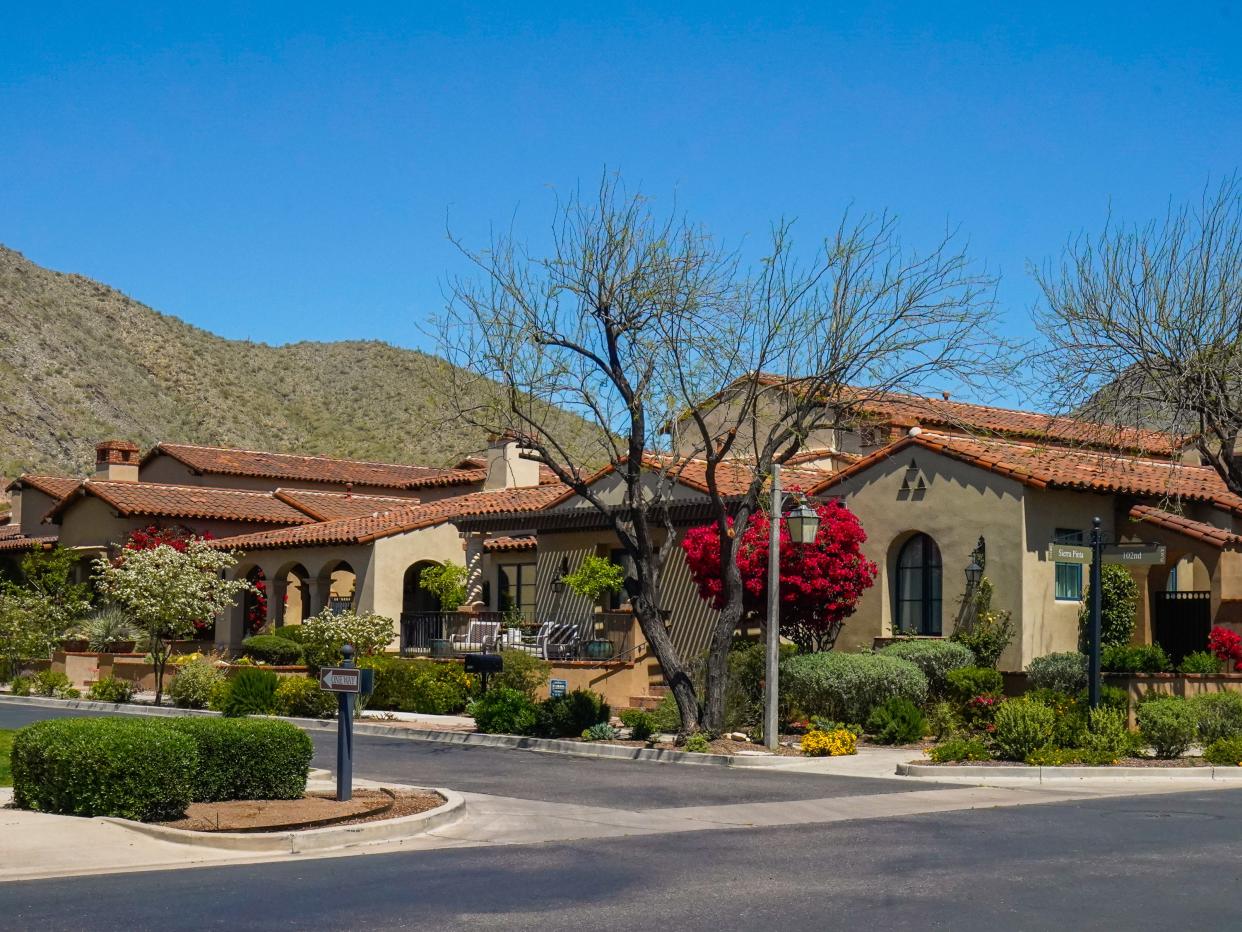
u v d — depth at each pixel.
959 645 24.67
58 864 11.43
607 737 22.97
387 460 93.38
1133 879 11.05
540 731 23.77
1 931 9.02
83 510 45.38
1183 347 24.08
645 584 22.91
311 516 44.28
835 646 27.53
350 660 15.30
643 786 17.72
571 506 32.31
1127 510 26.86
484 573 36.62
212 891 10.47
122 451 49.44
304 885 10.76
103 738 13.52
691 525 28.61
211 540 42.03
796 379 22.91
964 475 25.81
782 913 9.74
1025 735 19.92
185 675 30.44
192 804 14.71
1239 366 23.89
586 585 29.88
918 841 13.17
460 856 12.35
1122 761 19.89
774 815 15.21
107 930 9.08
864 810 15.64
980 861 11.95
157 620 30.70
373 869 11.58
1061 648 25.36
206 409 97.44
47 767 13.65
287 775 15.41
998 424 32.28
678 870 11.52
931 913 9.74
